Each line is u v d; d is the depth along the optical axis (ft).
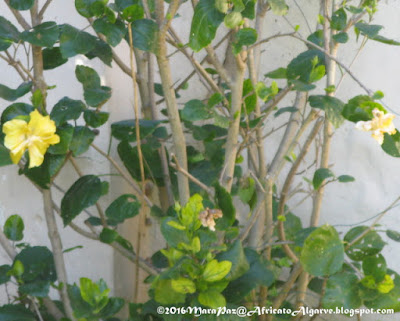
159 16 6.91
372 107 6.79
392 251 8.89
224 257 6.86
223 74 7.14
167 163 8.42
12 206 8.48
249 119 8.04
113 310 7.41
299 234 7.46
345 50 8.91
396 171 8.77
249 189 7.70
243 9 6.48
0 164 7.05
